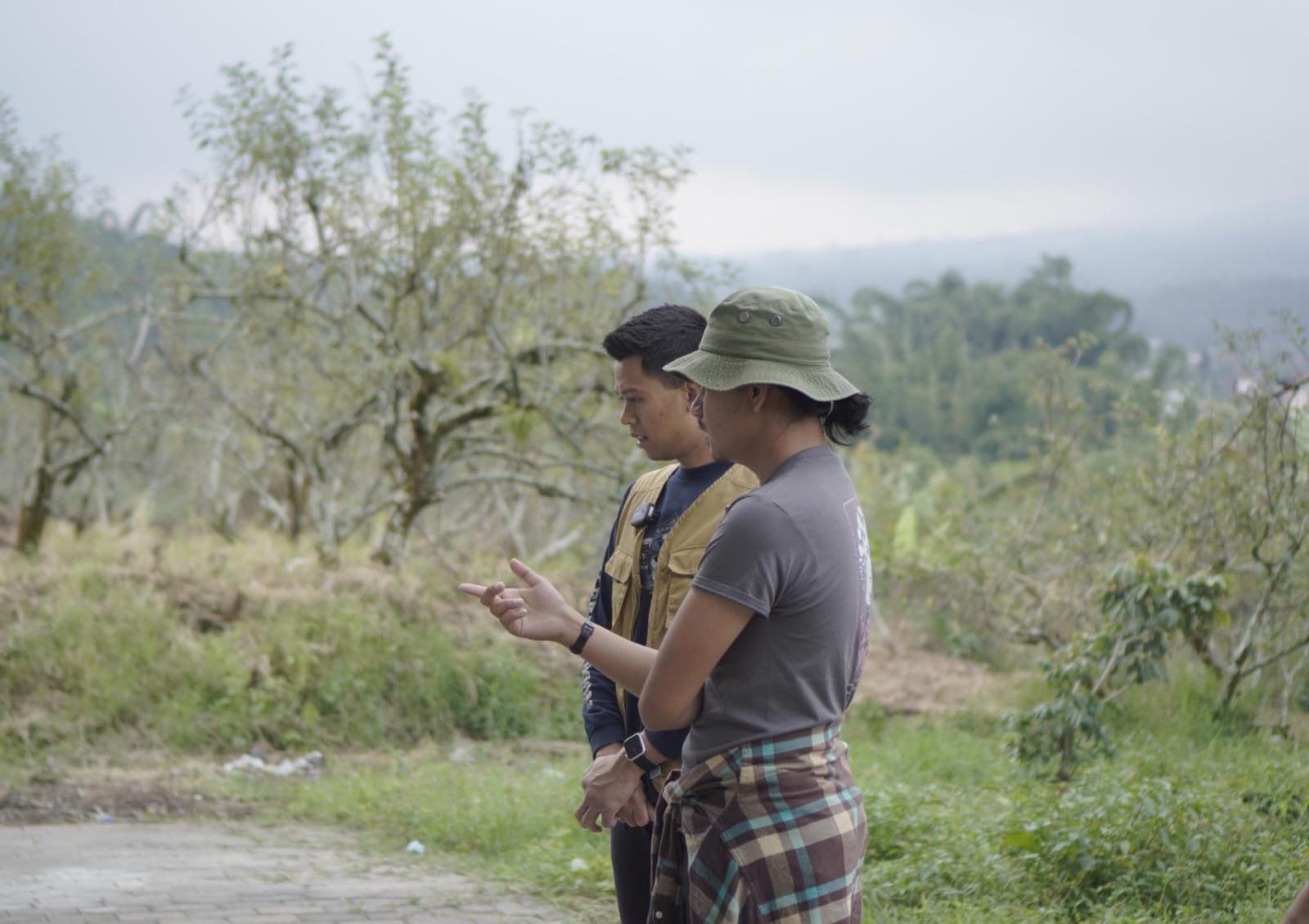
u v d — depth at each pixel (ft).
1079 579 35.53
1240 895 14.85
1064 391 38.73
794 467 8.24
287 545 38.27
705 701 8.14
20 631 30.01
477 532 48.55
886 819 17.84
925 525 49.73
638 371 9.98
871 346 200.03
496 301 36.65
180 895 16.34
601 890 16.49
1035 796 18.26
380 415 37.50
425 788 22.67
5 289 36.81
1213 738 26.27
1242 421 31.19
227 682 29.66
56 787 24.68
